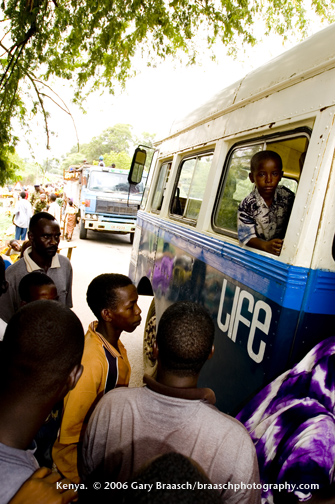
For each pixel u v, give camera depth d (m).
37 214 2.52
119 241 13.65
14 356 0.91
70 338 0.97
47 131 4.62
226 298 2.17
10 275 2.44
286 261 1.64
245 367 1.83
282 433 1.57
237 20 4.11
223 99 2.83
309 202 1.59
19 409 0.90
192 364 1.10
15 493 0.80
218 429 1.01
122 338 5.08
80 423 1.51
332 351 1.62
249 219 2.02
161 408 1.04
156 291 3.86
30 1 3.66
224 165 2.67
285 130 1.92
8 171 4.77
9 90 4.18
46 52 4.32
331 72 1.65
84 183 13.14
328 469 1.51
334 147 1.55
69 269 2.83
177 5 4.05
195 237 2.85
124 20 4.12
